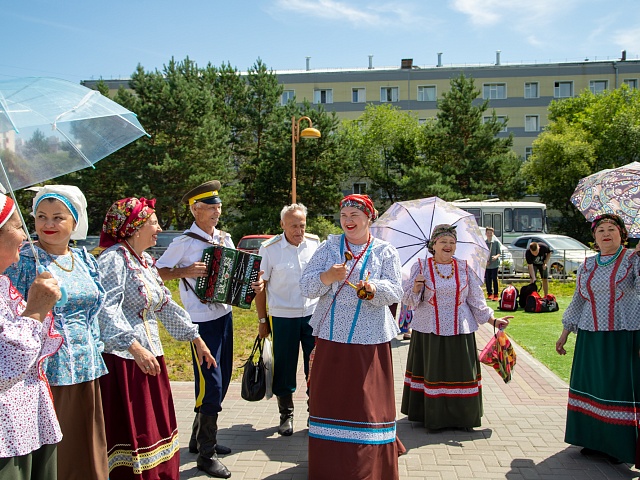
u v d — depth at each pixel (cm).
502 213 2558
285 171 3238
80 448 306
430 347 512
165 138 2980
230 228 3294
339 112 5228
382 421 379
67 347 301
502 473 427
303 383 680
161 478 361
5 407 239
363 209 394
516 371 734
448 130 3634
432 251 525
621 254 437
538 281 1375
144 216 366
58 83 321
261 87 3456
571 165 3581
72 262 314
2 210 235
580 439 454
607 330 436
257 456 464
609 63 5034
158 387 364
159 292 378
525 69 5084
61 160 321
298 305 508
